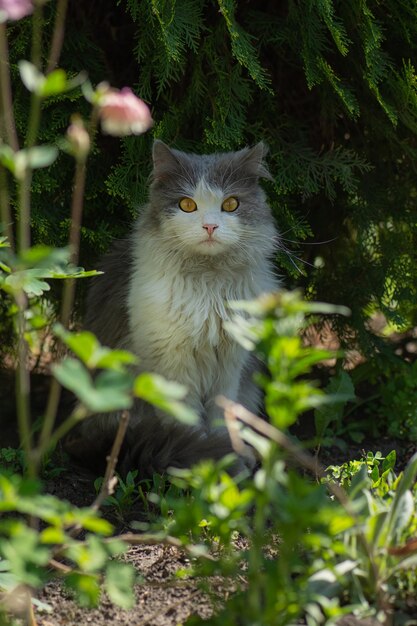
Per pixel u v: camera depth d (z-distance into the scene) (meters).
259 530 1.93
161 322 3.62
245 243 3.64
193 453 3.50
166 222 3.60
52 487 3.47
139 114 1.91
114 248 4.05
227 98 3.79
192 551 2.22
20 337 2.27
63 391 4.48
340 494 2.15
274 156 3.98
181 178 3.60
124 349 3.84
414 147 4.22
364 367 4.53
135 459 3.55
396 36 4.02
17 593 2.31
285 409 1.84
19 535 1.81
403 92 3.83
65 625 2.38
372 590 2.22
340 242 4.57
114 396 1.68
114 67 4.20
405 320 4.38
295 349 1.85
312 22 3.78
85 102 3.88
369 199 4.28
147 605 2.48
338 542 2.19
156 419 3.71
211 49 3.79
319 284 4.57
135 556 2.82
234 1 3.81
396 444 4.20
